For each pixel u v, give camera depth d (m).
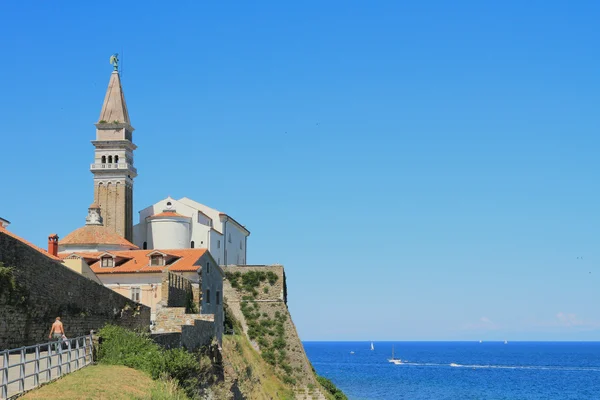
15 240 49.19
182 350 51.66
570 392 189.38
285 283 123.19
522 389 196.75
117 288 92.31
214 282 98.75
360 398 172.38
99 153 146.88
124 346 47.66
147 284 91.94
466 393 185.00
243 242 160.75
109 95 150.88
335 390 126.00
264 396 100.38
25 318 50.09
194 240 136.75
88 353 45.69
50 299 53.78
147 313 75.44
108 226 144.25
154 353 47.72
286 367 115.12
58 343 39.16
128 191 147.88
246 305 118.44
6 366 32.16
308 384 114.62
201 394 57.62
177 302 78.94
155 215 137.00
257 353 114.12
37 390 35.16
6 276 47.59
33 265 51.34
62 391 35.59
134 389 39.41
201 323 67.31
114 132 147.88
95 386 37.78
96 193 145.62
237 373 91.12
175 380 46.72
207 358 66.12
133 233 139.12
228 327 107.31
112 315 66.50
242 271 120.00
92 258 99.81
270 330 117.12
